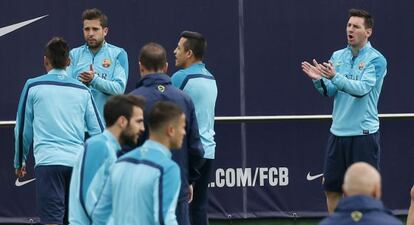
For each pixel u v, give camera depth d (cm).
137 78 3331
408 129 3400
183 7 3338
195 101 2809
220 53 3344
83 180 2084
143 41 3331
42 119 2747
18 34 3291
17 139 2792
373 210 1742
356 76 2917
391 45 3391
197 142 2522
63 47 2755
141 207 1939
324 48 3366
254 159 3359
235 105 3353
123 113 2084
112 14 3322
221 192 3347
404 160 3403
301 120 3356
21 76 3294
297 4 3359
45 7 3300
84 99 2759
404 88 3391
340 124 2961
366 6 3378
